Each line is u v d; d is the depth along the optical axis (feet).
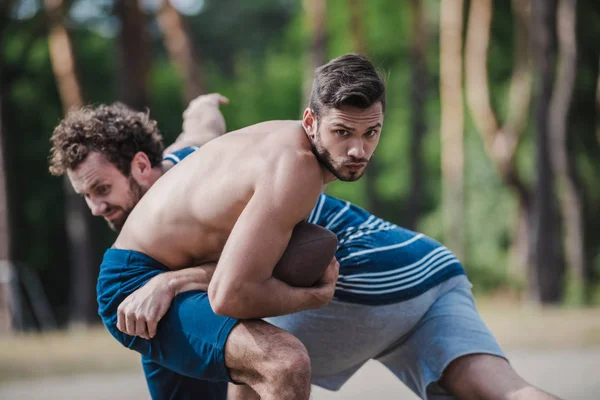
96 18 139.54
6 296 78.89
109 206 17.38
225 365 14.67
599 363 36.73
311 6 82.58
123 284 15.75
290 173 14.23
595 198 121.90
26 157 126.11
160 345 15.37
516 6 98.02
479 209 135.44
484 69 92.68
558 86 96.27
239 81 164.55
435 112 137.39
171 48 86.12
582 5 107.34
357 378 34.76
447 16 96.84
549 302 87.30
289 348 14.19
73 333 62.80
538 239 87.56
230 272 13.96
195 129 19.81
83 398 30.37
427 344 17.46
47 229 129.80
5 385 33.63
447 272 17.95
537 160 87.45
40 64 119.14
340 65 14.23
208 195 15.10
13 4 105.40
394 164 146.20
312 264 14.73
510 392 16.31
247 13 186.91
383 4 126.21
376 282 17.22
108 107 17.93
